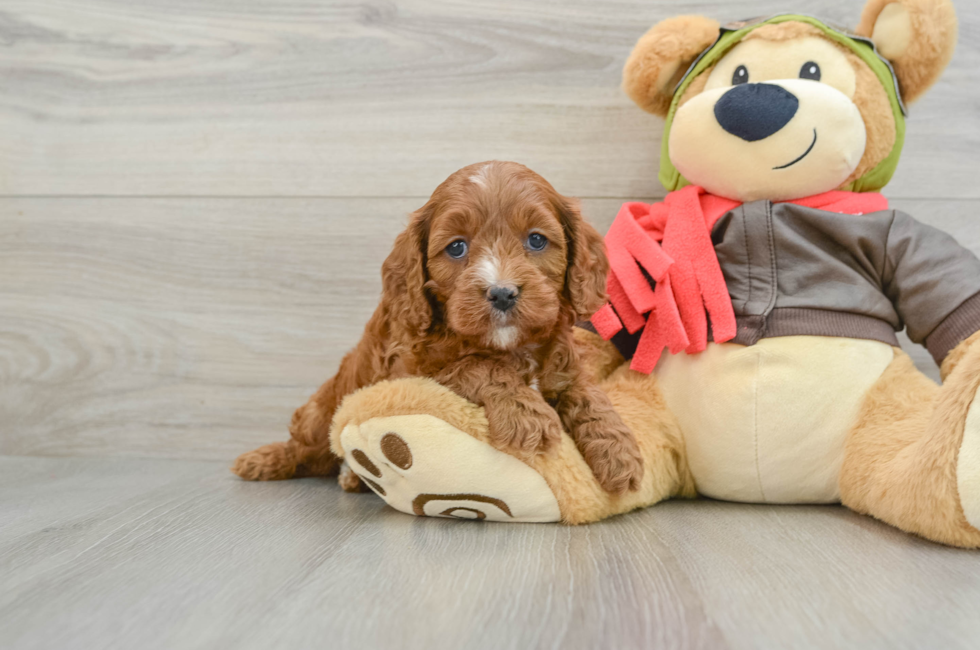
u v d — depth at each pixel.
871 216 1.94
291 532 1.63
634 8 2.47
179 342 2.63
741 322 1.88
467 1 2.52
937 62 1.96
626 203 2.25
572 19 2.49
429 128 2.55
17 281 2.64
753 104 1.85
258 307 2.61
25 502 1.96
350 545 1.51
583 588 1.23
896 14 1.95
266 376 2.62
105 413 2.65
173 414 2.63
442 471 1.59
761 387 1.81
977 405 1.45
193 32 2.60
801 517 1.76
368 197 2.58
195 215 2.62
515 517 1.68
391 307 1.75
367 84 2.56
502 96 2.52
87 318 2.64
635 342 2.06
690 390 1.92
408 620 1.10
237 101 2.60
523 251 1.60
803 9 2.40
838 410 1.80
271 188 2.60
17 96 2.63
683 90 2.12
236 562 1.40
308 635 1.05
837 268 1.88
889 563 1.37
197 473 2.42
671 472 1.94
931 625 1.07
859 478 1.74
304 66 2.58
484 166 1.70
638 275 1.99
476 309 1.51
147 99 2.62
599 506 1.68
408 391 1.60
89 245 2.64
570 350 1.73
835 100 1.88
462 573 1.31
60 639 1.05
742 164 1.94
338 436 1.69
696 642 1.01
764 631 1.05
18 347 2.66
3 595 1.23
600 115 2.50
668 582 1.26
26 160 2.65
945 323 1.84
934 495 1.48
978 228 2.41
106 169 2.64
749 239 1.93
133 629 1.08
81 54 2.62
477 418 1.58
